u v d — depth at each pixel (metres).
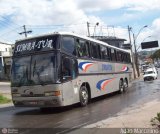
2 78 67.69
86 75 19.33
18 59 16.97
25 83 16.42
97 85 21.31
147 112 13.56
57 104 15.91
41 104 16.05
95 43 21.64
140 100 19.95
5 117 15.78
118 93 27.62
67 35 17.31
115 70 26.22
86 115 14.88
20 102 16.61
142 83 43.19
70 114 15.62
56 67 16.00
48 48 16.38
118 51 27.78
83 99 18.58
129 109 15.76
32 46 16.78
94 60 21.02
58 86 15.86
